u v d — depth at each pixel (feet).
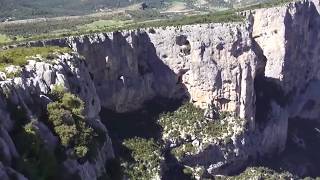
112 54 472.03
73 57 255.70
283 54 573.74
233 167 515.09
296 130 623.36
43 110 185.16
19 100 170.91
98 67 463.83
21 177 143.23
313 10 619.26
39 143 163.02
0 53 236.84
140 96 505.25
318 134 634.02
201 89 515.09
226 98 516.32
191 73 513.45
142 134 481.05
